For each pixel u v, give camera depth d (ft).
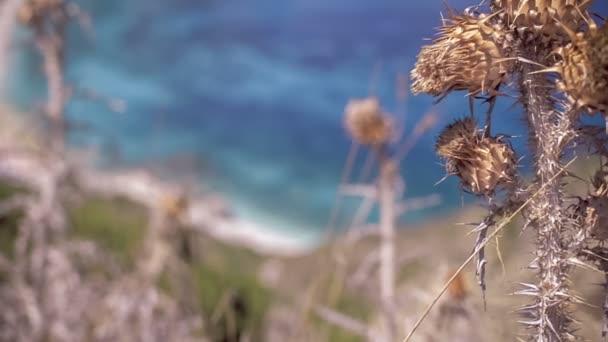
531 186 1.38
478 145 1.40
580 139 1.34
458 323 2.39
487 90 1.37
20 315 3.53
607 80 1.28
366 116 2.98
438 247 3.53
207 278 4.67
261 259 7.73
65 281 3.53
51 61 3.44
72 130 3.60
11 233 4.12
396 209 2.97
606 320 1.40
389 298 2.77
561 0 1.32
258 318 4.47
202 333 3.96
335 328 3.38
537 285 1.39
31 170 3.59
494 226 1.42
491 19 1.39
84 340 3.43
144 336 3.47
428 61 1.40
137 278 3.57
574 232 1.37
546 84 1.35
